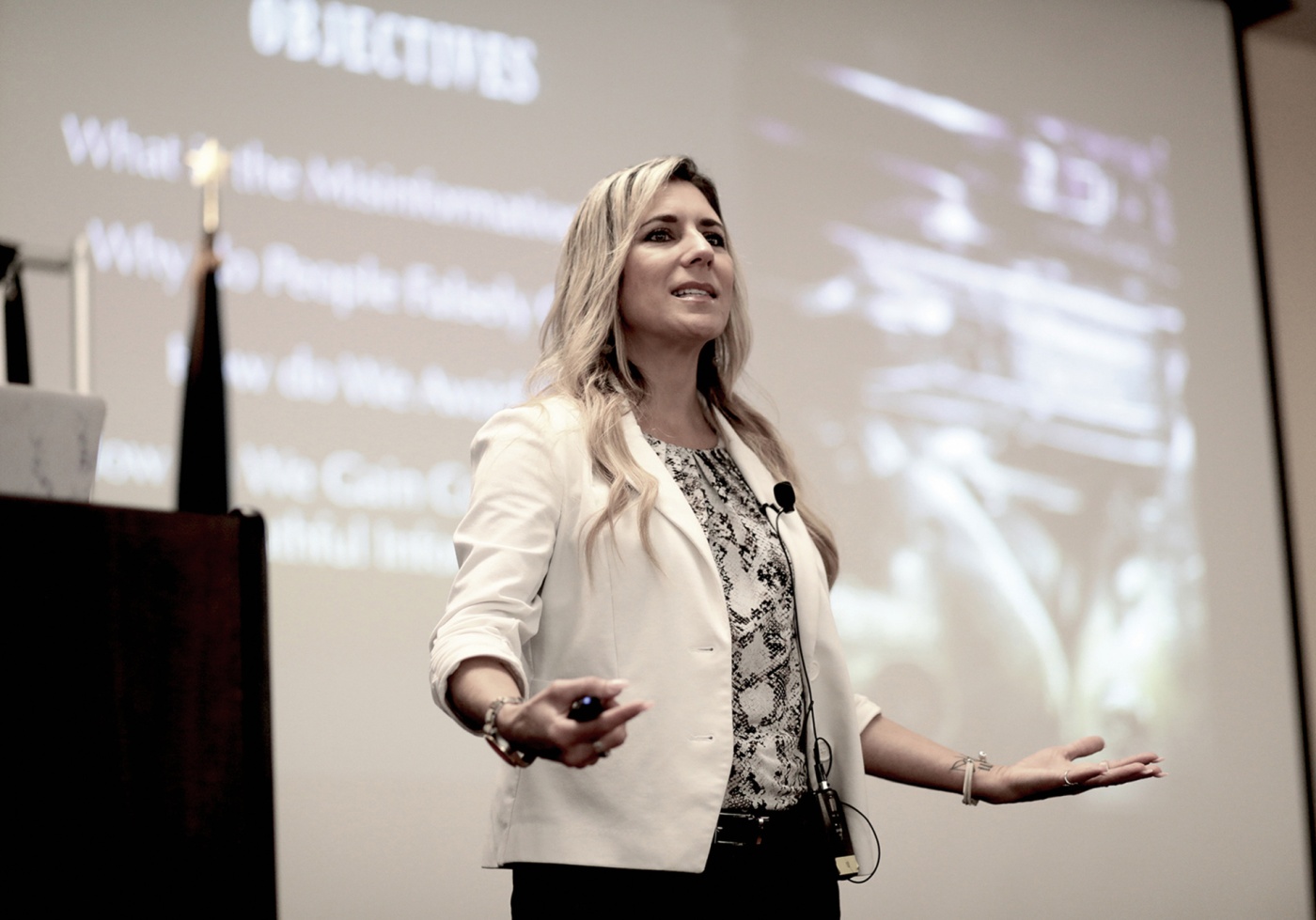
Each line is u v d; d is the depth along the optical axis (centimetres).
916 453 574
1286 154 750
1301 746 632
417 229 499
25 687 114
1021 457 596
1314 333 733
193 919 117
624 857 178
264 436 460
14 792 113
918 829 547
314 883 448
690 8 572
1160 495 625
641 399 219
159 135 462
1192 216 666
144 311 449
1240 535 641
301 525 462
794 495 219
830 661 210
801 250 572
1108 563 605
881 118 601
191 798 119
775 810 190
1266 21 734
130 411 441
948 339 592
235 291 463
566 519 193
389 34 508
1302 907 614
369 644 466
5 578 115
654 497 195
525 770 188
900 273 588
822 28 598
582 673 187
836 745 210
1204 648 618
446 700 170
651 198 221
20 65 447
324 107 492
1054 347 615
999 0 641
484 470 196
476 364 501
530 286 518
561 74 541
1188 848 596
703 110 567
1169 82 678
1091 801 582
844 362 570
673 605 190
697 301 216
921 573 564
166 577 122
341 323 479
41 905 112
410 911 459
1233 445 650
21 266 210
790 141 581
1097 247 637
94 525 119
